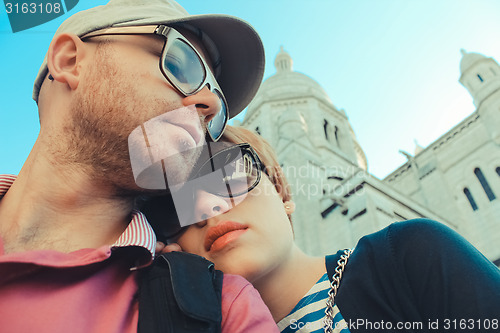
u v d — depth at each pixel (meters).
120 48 0.30
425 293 0.32
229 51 0.44
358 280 0.35
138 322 0.23
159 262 0.27
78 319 0.22
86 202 0.30
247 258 0.34
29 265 0.22
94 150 0.29
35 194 0.29
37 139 0.32
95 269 0.26
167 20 0.33
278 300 0.39
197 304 0.23
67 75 0.30
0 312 0.21
